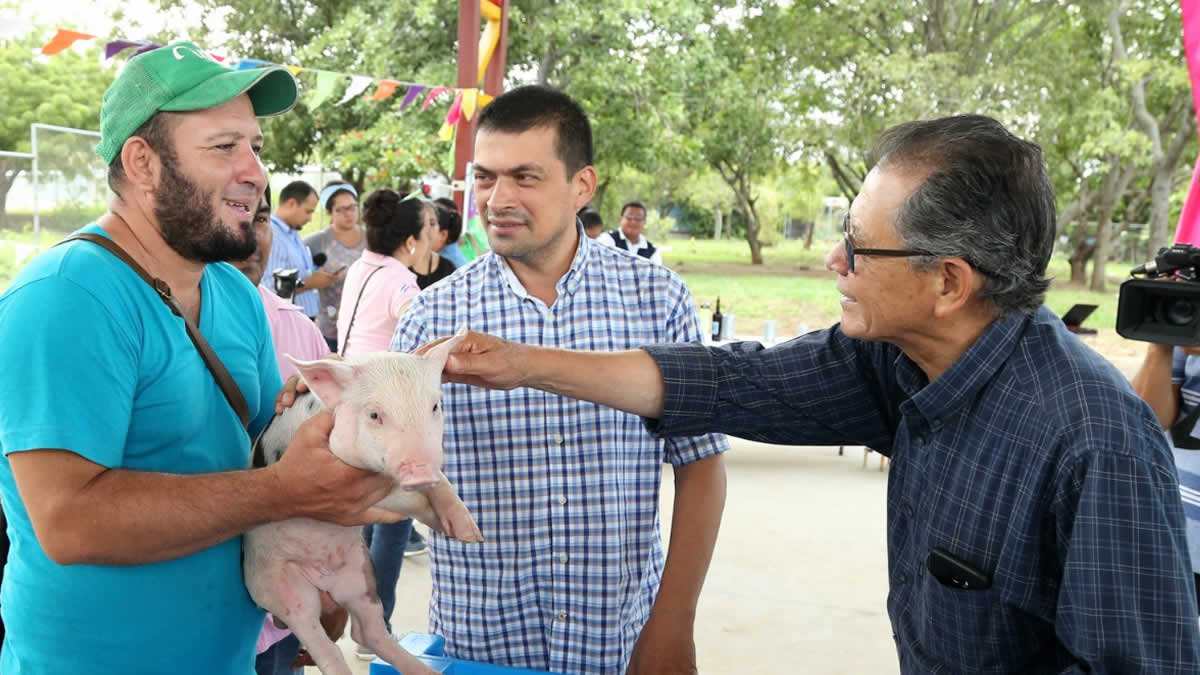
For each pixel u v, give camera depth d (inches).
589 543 84.7
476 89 258.2
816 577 211.0
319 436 61.2
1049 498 56.1
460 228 253.6
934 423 62.4
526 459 84.6
